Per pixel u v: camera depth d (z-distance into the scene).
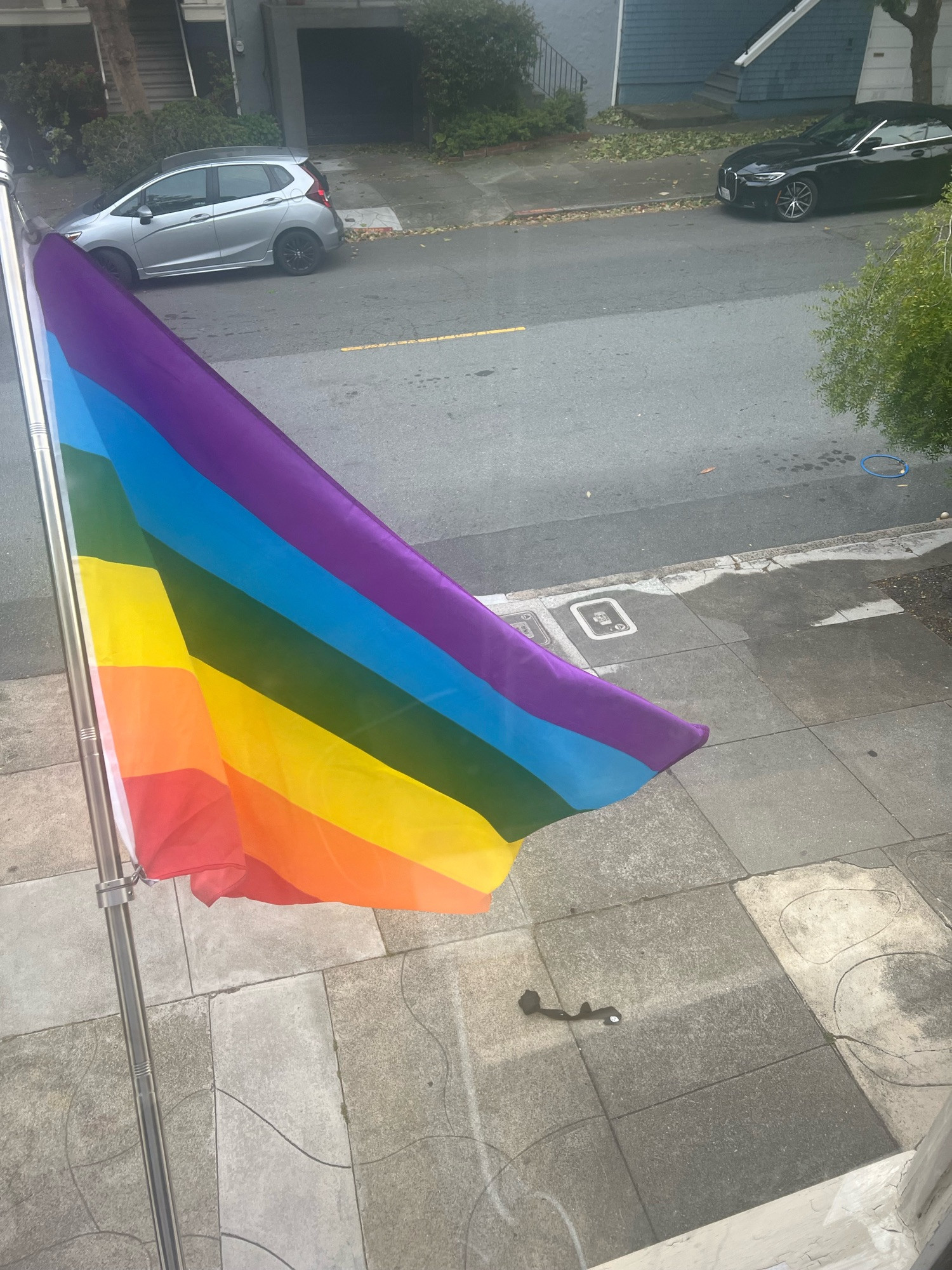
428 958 3.49
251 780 2.38
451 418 7.10
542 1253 2.67
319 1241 2.71
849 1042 3.19
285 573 2.18
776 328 8.38
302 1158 2.90
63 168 6.73
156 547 2.11
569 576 5.69
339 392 7.32
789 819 4.07
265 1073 3.13
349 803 2.46
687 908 3.68
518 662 2.35
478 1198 2.79
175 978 3.43
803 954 3.49
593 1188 2.81
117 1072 3.14
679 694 4.80
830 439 7.14
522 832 2.64
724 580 5.66
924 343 4.65
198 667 2.22
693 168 9.38
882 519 6.25
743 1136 2.93
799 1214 2.53
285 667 2.26
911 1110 2.98
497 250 8.89
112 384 1.99
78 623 1.86
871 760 4.37
